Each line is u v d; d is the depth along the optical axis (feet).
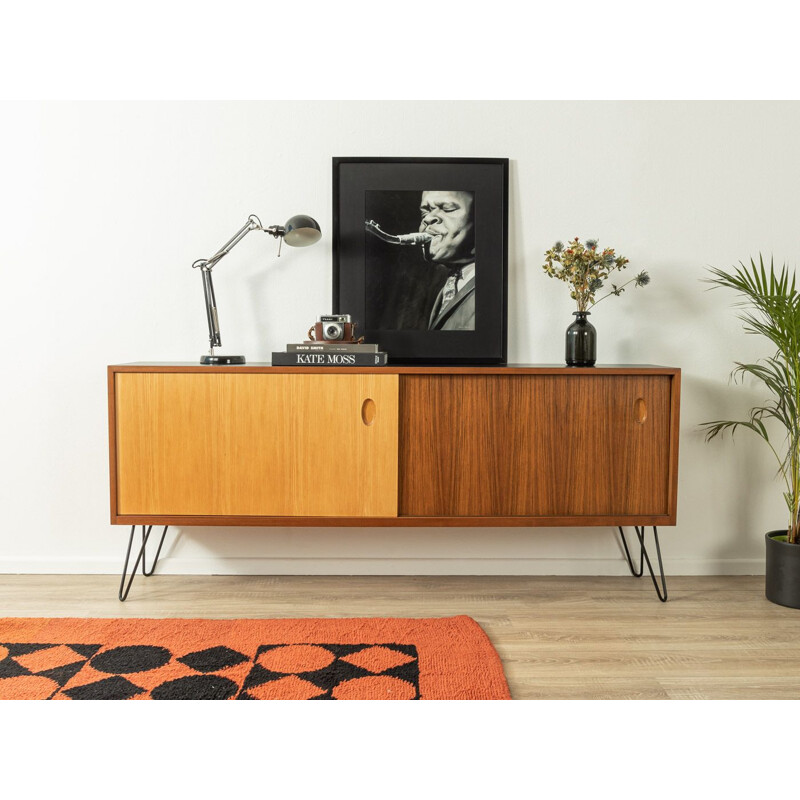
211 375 8.85
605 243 10.14
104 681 6.98
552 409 8.95
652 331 10.22
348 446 8.87
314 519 8.93
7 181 9.91
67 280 10.01
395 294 10.02
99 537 10.21
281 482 8.90
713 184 10.14
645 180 10.11
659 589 9.74
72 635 8.00
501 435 8.94
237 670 7.22
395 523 8.92
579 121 10.05
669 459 9.04
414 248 10.00
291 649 7.69
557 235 10.11
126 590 9.39
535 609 9.00
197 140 9.98
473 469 8.95
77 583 9.81
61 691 6.79
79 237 9.98
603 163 10.09
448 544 10.26
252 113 9.98
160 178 9.99
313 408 8.85
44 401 10.09
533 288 10.15
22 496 10.15
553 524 8.98
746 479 10.37
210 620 8.45
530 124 10.03
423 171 9.97
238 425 8.87
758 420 9.73
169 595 9.36
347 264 10.00
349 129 10.01
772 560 9.32
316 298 10.14
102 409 10.11
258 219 9.57
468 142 10.04
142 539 10.00
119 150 9.95
